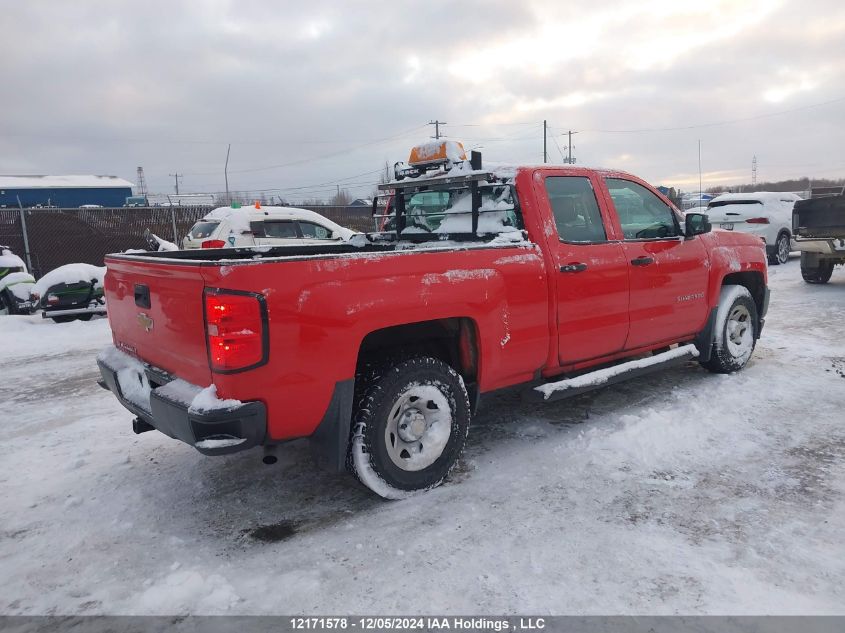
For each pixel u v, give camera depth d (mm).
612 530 3221
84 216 15883
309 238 11961
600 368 4914
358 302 3305
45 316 10336
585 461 4082
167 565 3070
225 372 2975
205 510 3650
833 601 2604
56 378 7012
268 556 3115
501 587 2777
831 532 3135
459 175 4520
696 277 5297
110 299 4270
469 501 3609
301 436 3330
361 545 3174
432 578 2865
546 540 3148
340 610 2662
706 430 4527
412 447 3711
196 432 3020
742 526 3217
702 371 6055
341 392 3311
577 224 4531
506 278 3957
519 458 4184
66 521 3564
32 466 4391
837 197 10969
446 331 3920
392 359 3643
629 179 5004
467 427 3924
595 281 4453
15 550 3258
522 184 4277
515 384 4258
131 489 3957
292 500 3740
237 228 11148
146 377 3779
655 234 5121
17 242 15188
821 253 11234
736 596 2650
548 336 4227
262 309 3002
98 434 5039
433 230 5086
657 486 3705
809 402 5082
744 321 5953
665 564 2900
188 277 3107
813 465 3924
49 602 2801
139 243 16562
